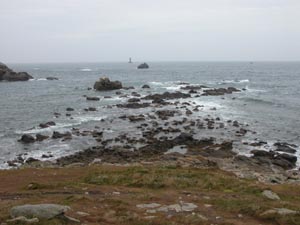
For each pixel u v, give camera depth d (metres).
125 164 34.53
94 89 113.12
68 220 15.26
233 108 75.88
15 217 15.17
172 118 64.12
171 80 153.62
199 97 92.94
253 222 16.14
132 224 15.27
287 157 40.78
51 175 27.17
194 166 32.78
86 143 48.75
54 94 103.00
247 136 51.94
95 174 26.23
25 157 42.81
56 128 57.69
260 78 166.75
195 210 17.47
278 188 25.11
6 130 56.38
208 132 53.91
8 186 23.77
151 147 45.34
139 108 75.88
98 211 17.02
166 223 15.24
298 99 91.31
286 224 15.86
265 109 75.00
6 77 148.75
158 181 23.31
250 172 33.56
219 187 22.78
